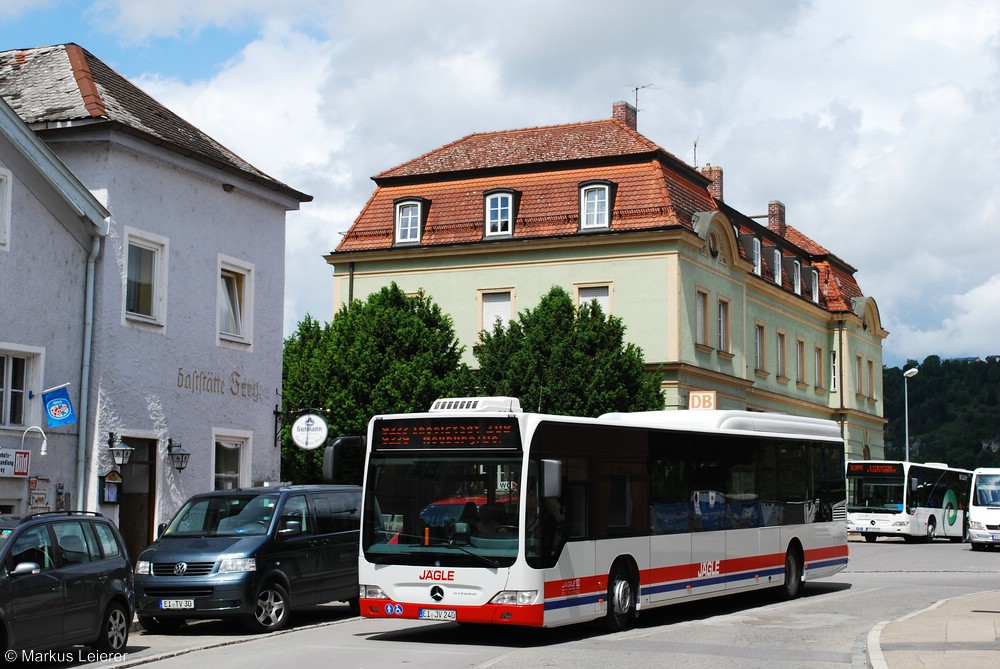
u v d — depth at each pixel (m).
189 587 16.98
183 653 15.08
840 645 15.77
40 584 13.35
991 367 138.25
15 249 19.69
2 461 19.08
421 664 13.93
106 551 14.95
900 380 141.00
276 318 26.33
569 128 50.28
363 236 50.50
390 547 16.16
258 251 25.83
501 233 48.25
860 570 31.41
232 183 24.70
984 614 18.44
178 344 23.16
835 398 66.44
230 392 24.66
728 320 51.00
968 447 131.00
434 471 16.17
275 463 26.02
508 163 49.25
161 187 22.86
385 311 38.03
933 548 43.19
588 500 16.91
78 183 20.62
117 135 21.50
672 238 45.59
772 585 21.88
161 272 22.81
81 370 20.97
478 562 15.61
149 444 22.55
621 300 46.44
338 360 36.91
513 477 15.75
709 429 20.38
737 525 20.84
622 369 40.22
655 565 18.36
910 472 48.31
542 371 40.22
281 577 17.73
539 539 15.66
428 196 50.16
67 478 20.56
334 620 19.39
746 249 54.41
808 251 68.12
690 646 15.66
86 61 24.14
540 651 15.16
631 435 18.11
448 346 39.72
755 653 14.96
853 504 48.94
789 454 22.97
